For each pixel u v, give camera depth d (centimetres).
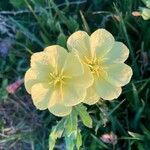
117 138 20
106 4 22
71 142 18
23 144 22
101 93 17
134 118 20
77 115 19
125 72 17
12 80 22
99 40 17
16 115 22
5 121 22
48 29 22
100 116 20
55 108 17
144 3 20
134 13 19
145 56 20
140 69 21
